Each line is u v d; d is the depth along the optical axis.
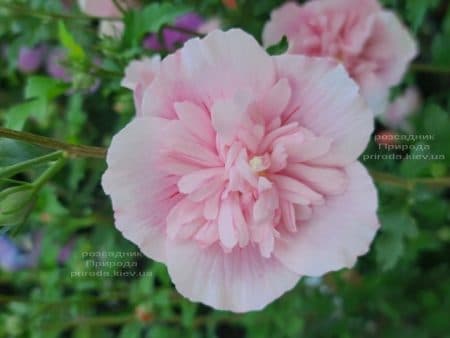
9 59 0.25
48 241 0.27
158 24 0.20
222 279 0.15
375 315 0.31
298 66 0.14
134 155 0.14
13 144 0.15
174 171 0.14
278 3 0.24
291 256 0.15
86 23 0.24
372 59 0.21
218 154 0.14
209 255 0.15
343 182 0.15
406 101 0.28
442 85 0.31
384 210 0.20
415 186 0.20
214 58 0.14
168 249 0.15
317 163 0.15
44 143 0.15
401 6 0.27
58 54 0.28
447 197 0.29
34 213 0.26
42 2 0.24
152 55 0.20
